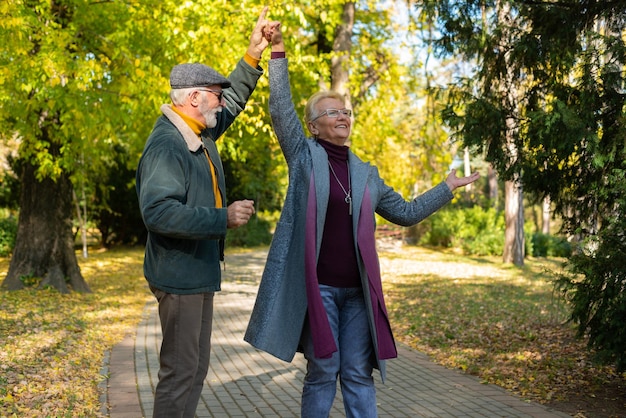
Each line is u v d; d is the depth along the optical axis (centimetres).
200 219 269
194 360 294
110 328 817
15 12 802
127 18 986
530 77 594
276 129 315
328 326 294
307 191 305
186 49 963
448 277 1662
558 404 487
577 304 500
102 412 444
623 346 475
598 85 497
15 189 2194
